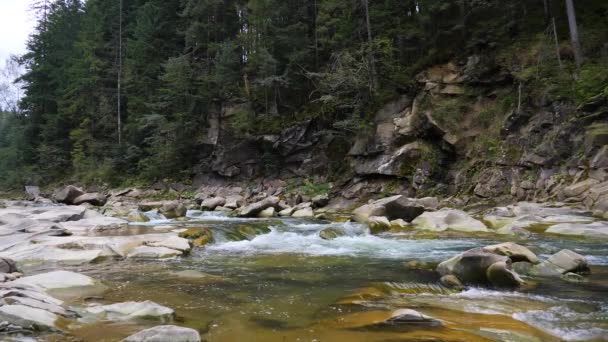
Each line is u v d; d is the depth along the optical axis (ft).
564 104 61.26
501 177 62.23
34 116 161.58
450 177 69.00
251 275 25.13
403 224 48.06
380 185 75.46
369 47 83.41
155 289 21.45
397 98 82.02
